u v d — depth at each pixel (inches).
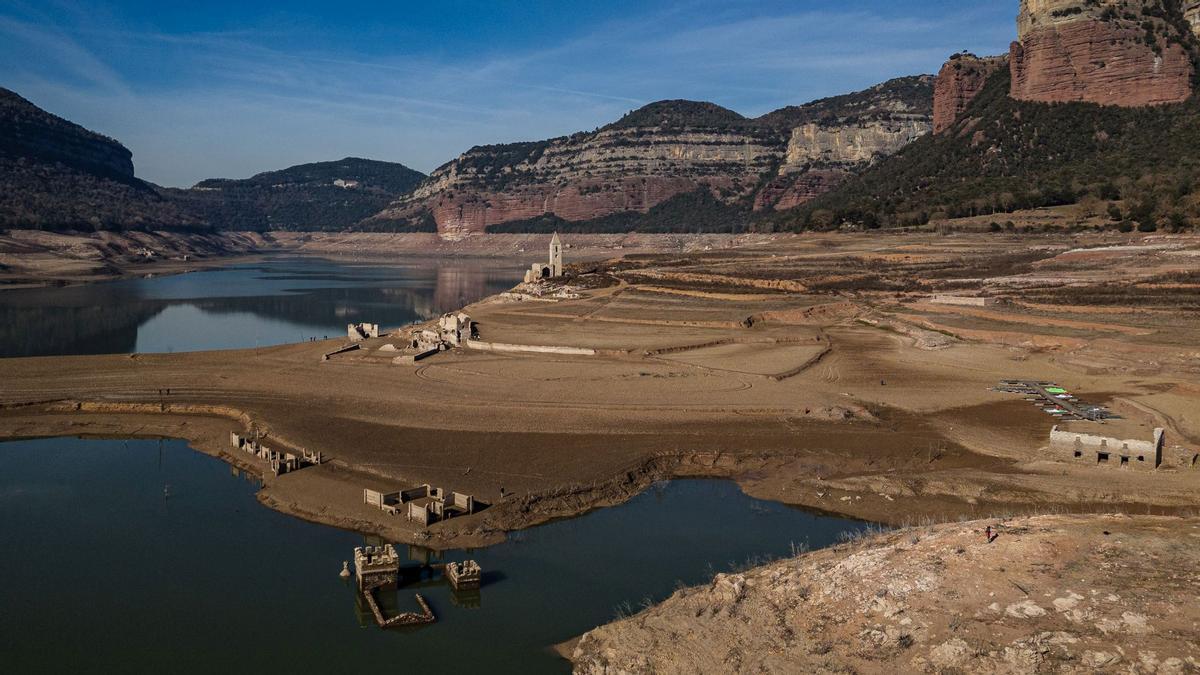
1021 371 2920.8
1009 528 1179.9
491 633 1291.8
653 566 1517.0
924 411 2444.6
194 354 3467.0
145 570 1521.9
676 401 2573.8
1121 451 1878.7
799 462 2055.9
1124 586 965.8
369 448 2145.7
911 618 999.0
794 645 1024.9
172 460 2172.7
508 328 4089.6
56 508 1825.8
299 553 1585.9
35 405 2637.8
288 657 1232.8
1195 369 2650.1
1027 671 863.7
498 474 1952.5
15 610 1378.0
